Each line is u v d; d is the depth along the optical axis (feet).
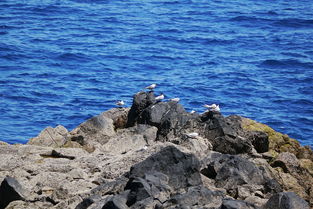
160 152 176.55
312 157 234.17
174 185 172.04
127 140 218.38
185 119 223.71
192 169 174.29
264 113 465.47
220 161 192.44
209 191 163.63
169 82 532.32
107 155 206.49
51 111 448.65
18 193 174.50
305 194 201.05
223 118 222.07
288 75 567.18
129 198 159.63
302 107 481.87
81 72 556.10
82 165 195.83
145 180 164.45
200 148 206.90
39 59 586.86
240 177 184.24
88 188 177.88
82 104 467.52
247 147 217.15
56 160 201.98
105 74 552.41
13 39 645.10
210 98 495.41
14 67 559.79
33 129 412.57
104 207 155.22
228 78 549.13
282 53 638.53
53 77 536.01
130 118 241.35
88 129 233.55
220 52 638.94
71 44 640.58
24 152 208.23
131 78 542.98
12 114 436.76
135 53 621.31
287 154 214.90
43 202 172.35
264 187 184.34
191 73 562.66
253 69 581.53
